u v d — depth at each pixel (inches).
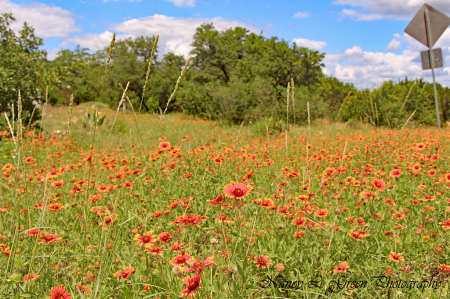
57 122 525.0
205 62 1427.2
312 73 1048.8
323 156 202.4
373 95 664.4
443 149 233.1
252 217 101.4
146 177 137.8
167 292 59.6
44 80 442.6
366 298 73.6
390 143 218.4
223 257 73.5
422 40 291.3
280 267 62.3
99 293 64.5
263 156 200.1
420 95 856.9
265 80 831.1
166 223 100.1
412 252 91.8
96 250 80.9
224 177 151.8
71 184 156.9
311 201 123.3
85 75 1702.8
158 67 1758.1
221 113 807.7
